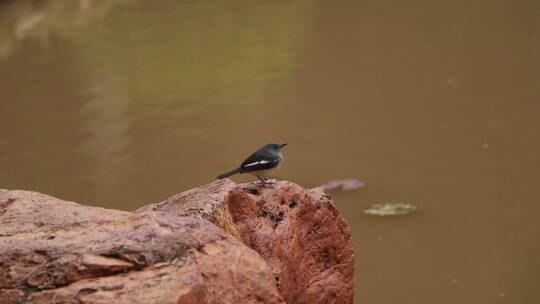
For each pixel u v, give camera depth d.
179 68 25.95
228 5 35.09
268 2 35.16
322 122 20.14
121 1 37.56
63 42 30.34
